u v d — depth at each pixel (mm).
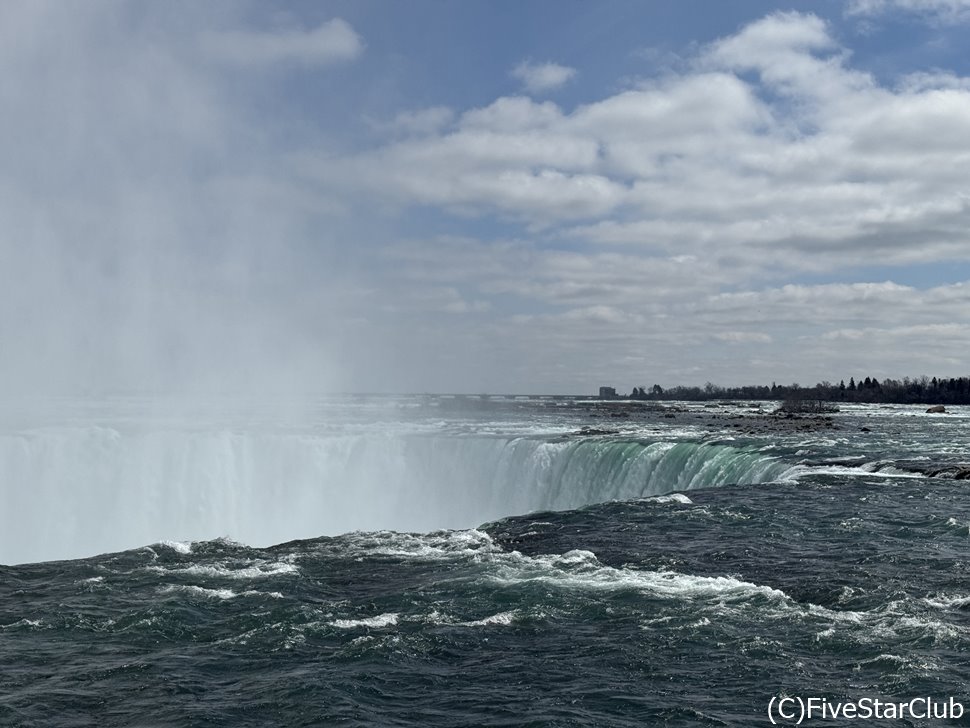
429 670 14125
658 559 20688
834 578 18438
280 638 15789
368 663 14445
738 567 19719
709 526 24500
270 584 19547
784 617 15992
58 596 18922
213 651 15281
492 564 20859
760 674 13453
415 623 16438
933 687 12719
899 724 11648
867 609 16281
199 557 22688
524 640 15367
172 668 14430
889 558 20109
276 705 12836
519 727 11938
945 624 15250
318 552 23047
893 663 13625
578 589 18297
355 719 12273
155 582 19938
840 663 13781
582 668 13977
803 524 24391
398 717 12352
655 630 15562
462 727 11984
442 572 20250
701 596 17484
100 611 17703
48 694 13375
